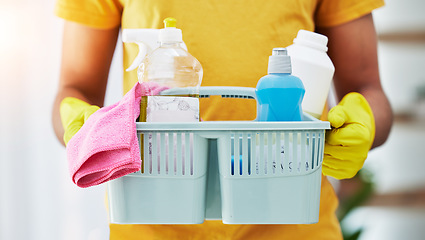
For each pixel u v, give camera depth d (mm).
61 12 1308
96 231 2164
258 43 1171
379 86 1364
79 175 708
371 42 1346
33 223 2154
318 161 765
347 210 1906
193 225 1143
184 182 753
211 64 1173
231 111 1157
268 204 756
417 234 2502
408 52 2566
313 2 1234
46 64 2092
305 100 905
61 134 1271
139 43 875
